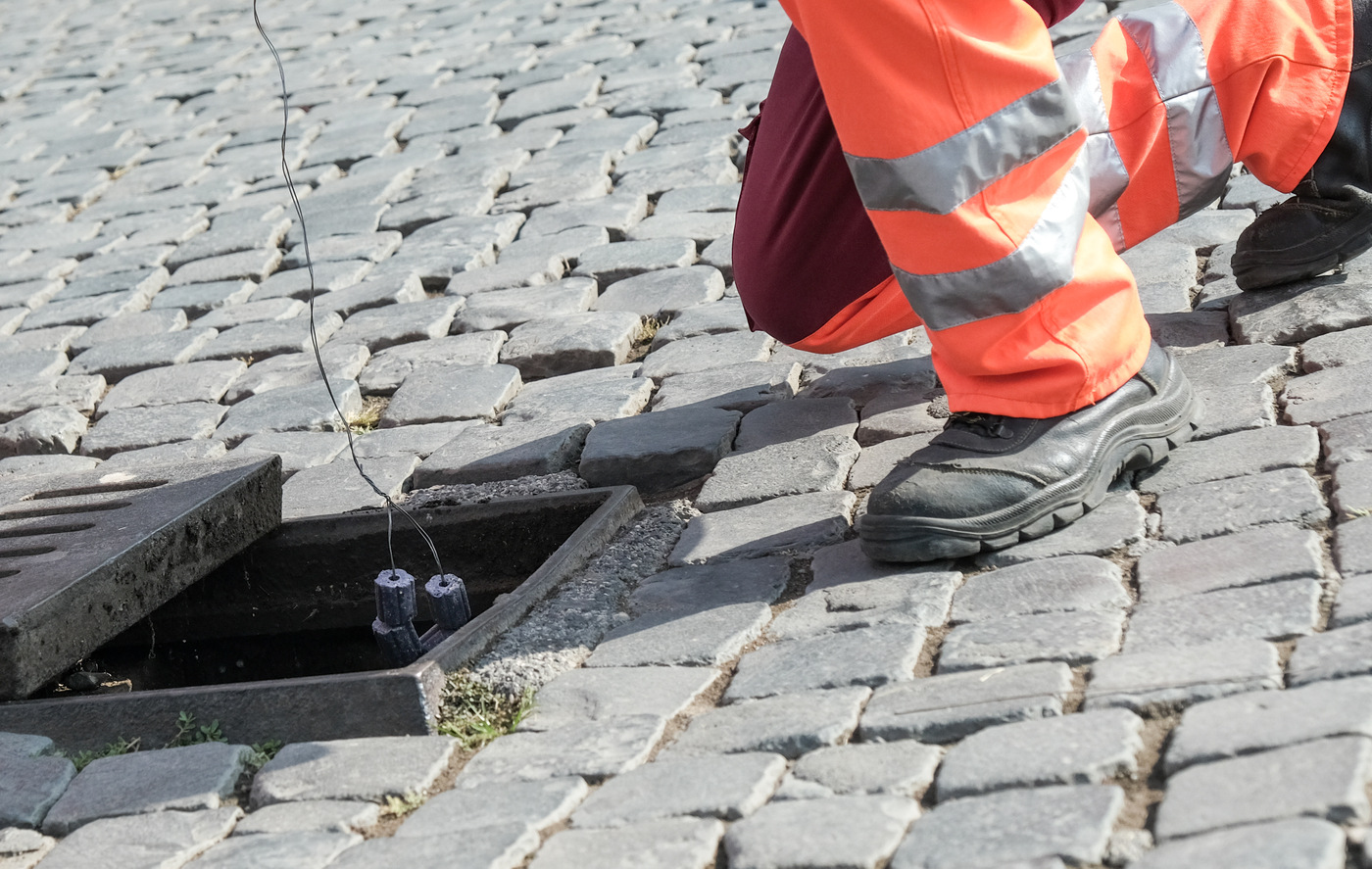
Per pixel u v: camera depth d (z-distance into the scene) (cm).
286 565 301
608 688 212
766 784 175
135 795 204
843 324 285
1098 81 255
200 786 202
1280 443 239
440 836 178
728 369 339
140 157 653
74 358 437
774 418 306
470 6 866
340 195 541
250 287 466
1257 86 264
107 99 779
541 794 184
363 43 807
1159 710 171
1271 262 296
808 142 258
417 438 339
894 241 224
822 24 209
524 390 358
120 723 225
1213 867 137
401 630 253
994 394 233
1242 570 201
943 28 207
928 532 223
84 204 604
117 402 397
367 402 373
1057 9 253
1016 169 220
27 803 205
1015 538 226
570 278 422
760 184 274
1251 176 387
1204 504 226
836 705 191
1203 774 154
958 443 232
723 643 217
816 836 161
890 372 317
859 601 221
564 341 371
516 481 304
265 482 296
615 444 304
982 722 177
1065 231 226
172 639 308
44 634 235
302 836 186
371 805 191
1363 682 163
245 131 662
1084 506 230
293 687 218
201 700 222
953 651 199
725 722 194
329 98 694
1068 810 154
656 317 387
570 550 256
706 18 718
